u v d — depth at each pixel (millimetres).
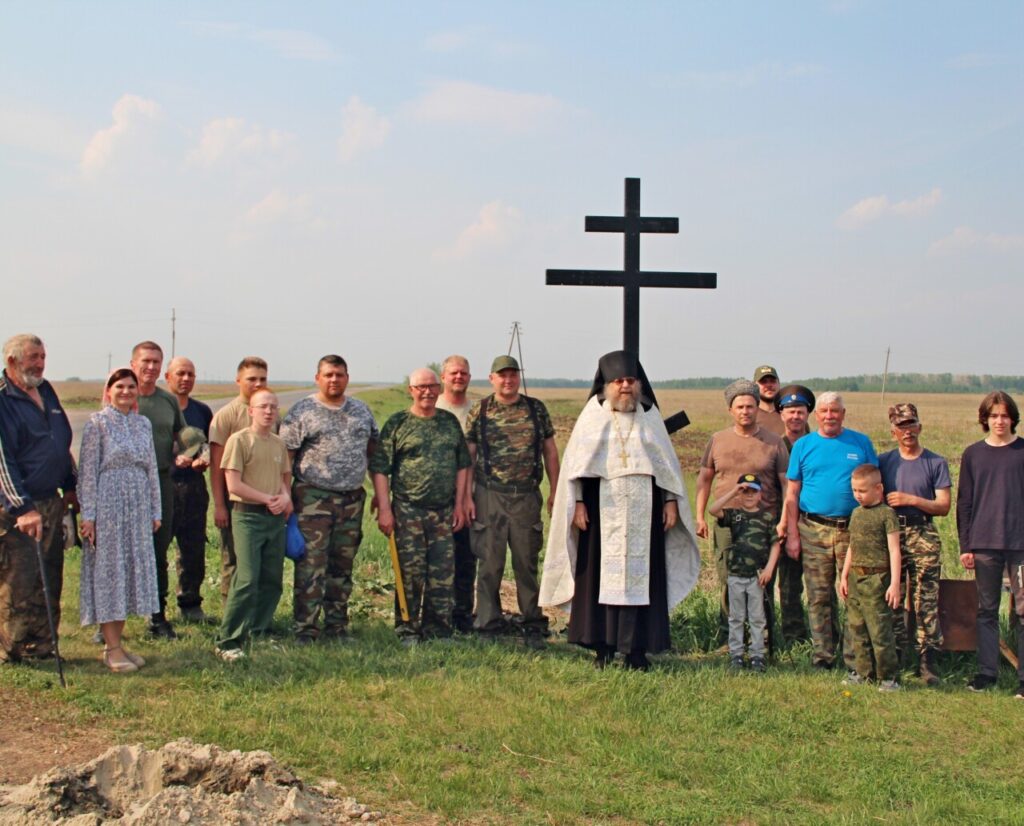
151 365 8336
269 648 7672
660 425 8156
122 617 7199
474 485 8562
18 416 7082
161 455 8391
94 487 7156
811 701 7180
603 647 7941
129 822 4348
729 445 8234
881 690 7461
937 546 7867
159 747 5648
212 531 13328
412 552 8234
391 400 64688
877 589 7559
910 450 7988
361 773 5551
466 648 7906
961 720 6910
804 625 8656
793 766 5988
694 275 9188
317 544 8031
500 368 8461
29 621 7199
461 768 5637
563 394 120125
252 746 5770
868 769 5980
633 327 9133
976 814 5402
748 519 8047
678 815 5191
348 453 8125
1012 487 7535
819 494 8016
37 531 6930
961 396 120125
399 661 7488
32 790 4707
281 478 7902
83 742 5789
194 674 7059
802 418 8703
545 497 16547
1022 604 7496
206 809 4496
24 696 6531
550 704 6812
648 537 7859
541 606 8086
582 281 9094
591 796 5395
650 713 6754
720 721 6672
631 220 9125
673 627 9086
